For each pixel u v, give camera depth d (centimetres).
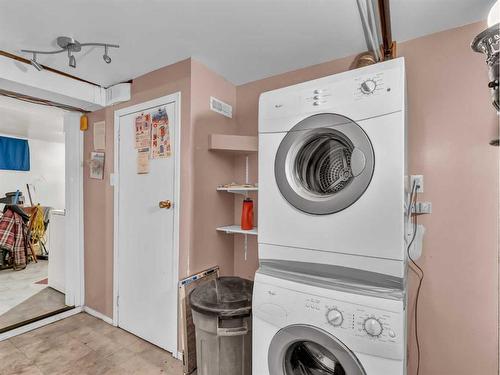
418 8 137
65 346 203
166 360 189
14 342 207
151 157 208
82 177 261
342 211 114
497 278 143
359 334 103
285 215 129
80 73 212
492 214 144
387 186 105
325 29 156
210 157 204
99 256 246
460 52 151
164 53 183
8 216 385
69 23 151
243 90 230
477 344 147
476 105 148
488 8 136
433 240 157
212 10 140
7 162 480
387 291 107
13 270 384
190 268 188
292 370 127
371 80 110
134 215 219
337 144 129
